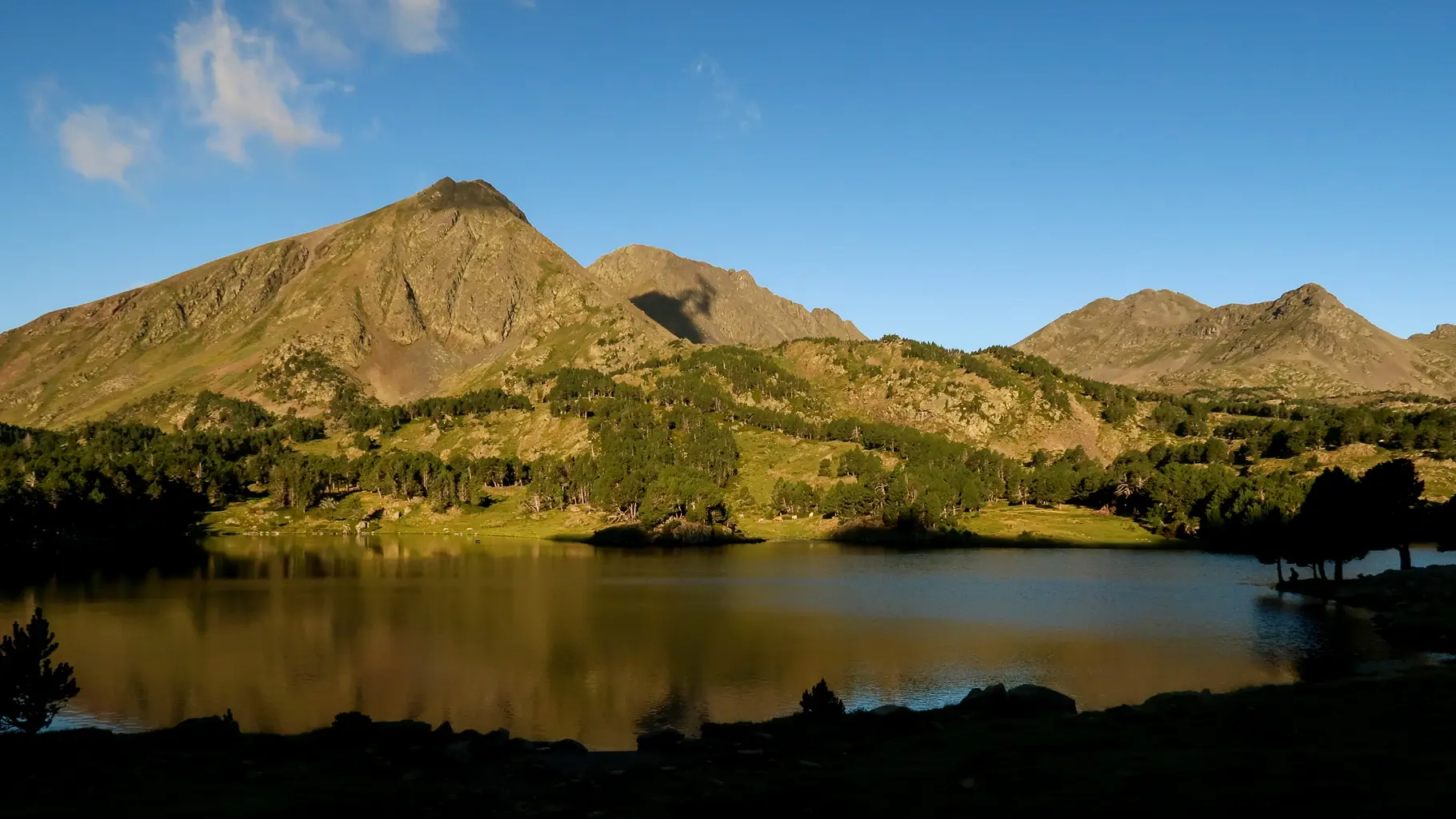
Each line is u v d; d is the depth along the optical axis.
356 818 30.95
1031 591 149.38
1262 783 29.03
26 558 194.88
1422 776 28.58
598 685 83.88
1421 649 93.06
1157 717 43.62
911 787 31.83
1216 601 135.00
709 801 31.31
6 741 42.38
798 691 81.12
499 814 31.34
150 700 78.44
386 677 87.44
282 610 130.00
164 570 178.62
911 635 109.12
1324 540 135.88
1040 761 35.03
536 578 169.25
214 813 30.83
